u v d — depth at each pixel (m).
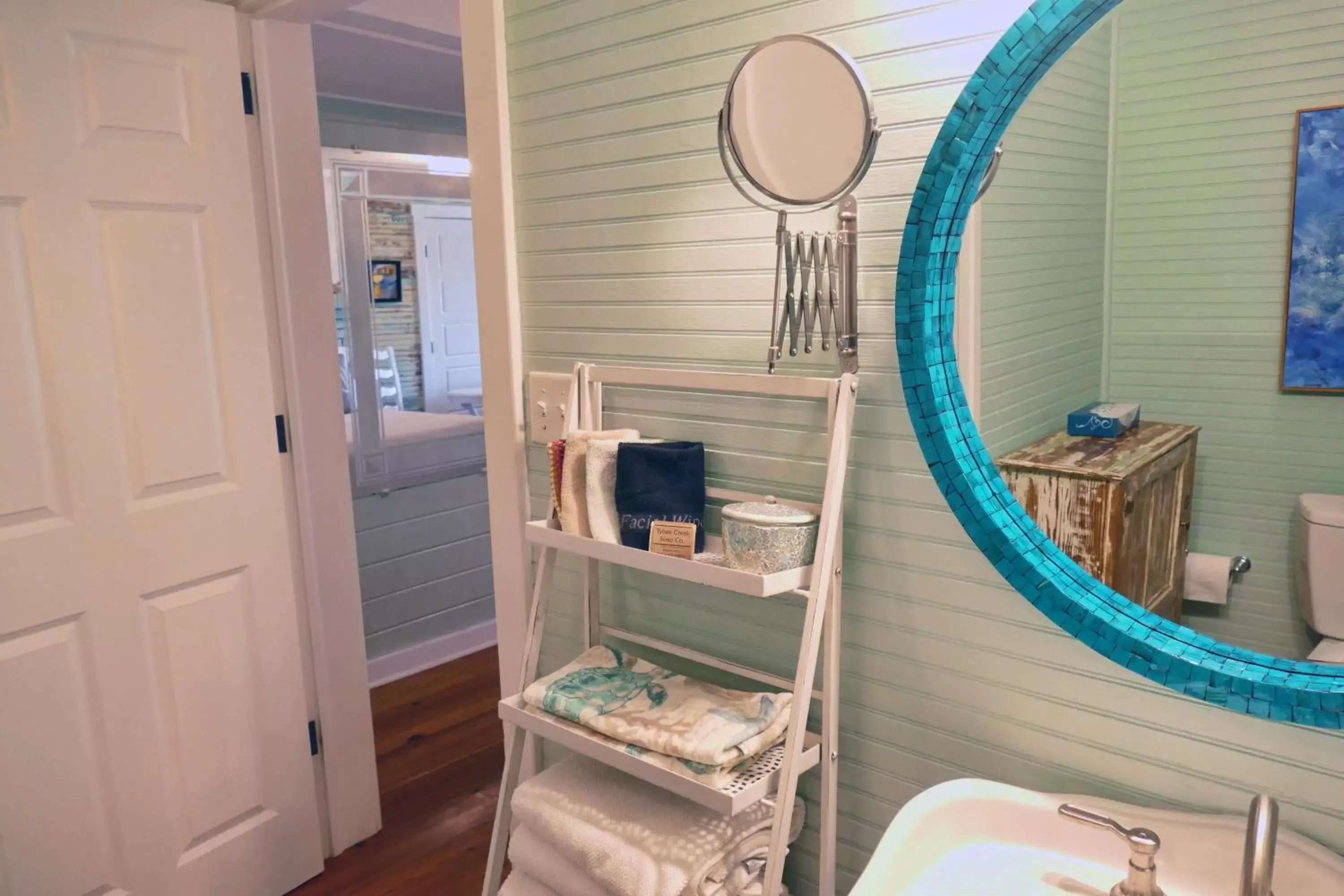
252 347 1.96
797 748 1.18
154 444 1.81
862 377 1.21
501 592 1.73
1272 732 0.97
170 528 1.85
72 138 1.66
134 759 1.83
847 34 1.17
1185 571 1.00
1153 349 0.99
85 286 1.70
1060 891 1.02
